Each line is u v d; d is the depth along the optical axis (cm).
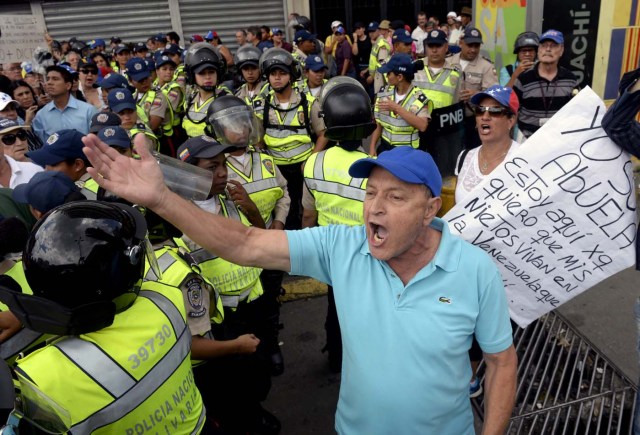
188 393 152
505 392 152
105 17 1227
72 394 122
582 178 207
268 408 297
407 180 130
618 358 314
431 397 144
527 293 234
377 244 141
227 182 251
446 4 1306
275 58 434
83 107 489
